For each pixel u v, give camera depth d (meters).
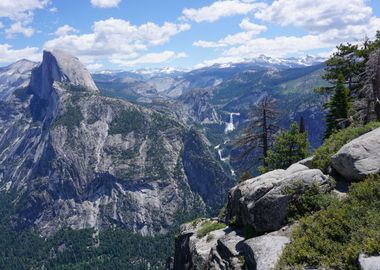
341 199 18.41
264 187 20.59
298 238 16.64
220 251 21.12
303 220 17.69
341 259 14.40
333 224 16.17
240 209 22.48
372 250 13.47
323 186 19.58
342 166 20.19
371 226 15.10
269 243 17.41
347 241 15.19
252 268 17.11
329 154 23.17
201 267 22.89
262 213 19.77
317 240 15.82
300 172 20.27
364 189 17.45
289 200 19.33
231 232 22.20
